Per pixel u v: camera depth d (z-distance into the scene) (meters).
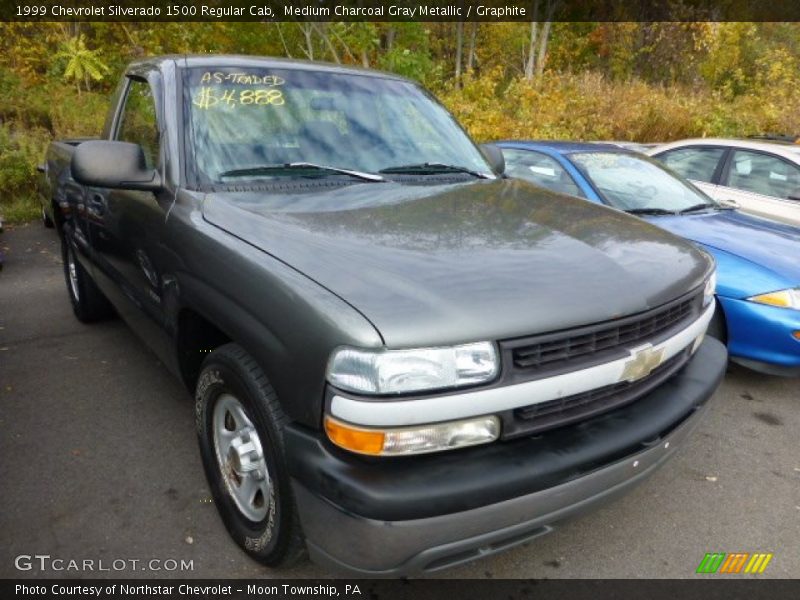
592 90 14.05
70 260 4.59
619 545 2.57
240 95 2.93
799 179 6.06
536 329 1.81
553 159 5.23
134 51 11.67
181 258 2.44
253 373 2.04
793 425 3.58
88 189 3.67
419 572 1.84
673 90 16.45
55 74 10.97
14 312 4.81
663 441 2.16
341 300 1.78
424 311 1.75
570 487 1.89
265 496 2.16
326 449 1.78
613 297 1.99
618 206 4.71
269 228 2.21
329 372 1.72
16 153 7.93
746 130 14.26
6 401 3.46
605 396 2.04
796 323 3.67
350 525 1.74
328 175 2.82
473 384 1.74
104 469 2.88
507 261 2.05
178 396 3.56
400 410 1.67
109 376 3.78
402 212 2.45
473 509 1.75
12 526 2.50
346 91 3.25
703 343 2.74
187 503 2.68
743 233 4.36
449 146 3.40
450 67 23.28
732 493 2.94
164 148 2.73
